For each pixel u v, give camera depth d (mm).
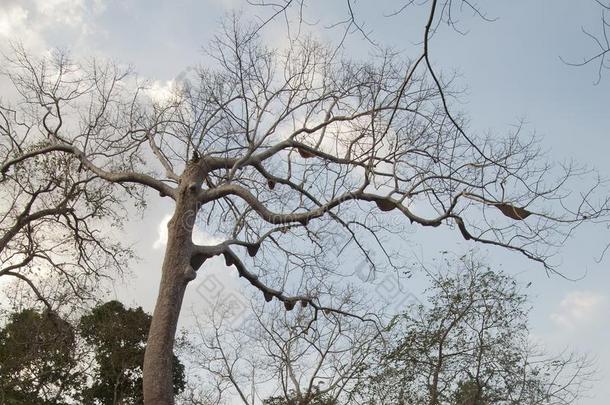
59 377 31516
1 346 29797
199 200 18844
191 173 19047
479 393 23797
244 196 19172
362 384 22312
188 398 25125
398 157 18844
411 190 18359
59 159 24391
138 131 21906
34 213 25688
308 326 22266
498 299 24797
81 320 31609
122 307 35844
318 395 22047
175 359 34188
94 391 34406
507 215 17172
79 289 27812
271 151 20234
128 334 34875
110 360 34531
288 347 22922
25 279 27125
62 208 25594
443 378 23984
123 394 33656
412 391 23359
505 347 24516
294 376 22656
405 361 23188
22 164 24406
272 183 20594
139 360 35094
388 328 22109
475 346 24375
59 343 29250
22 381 29672
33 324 29453
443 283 24781
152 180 19906
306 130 20281
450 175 17891
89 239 27156
